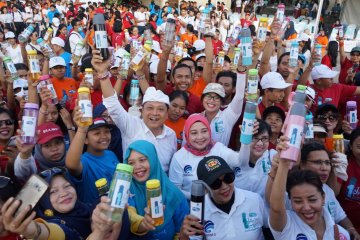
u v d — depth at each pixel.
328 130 4.19
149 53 4.92
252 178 3.22
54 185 2.32
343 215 3.17
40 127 2.96
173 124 4.12
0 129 3.29
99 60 3.22
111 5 19.94
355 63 7.04
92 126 2.99
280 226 2.43
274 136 3.81
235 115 3.89
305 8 21.30
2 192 2.13
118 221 1.75
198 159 3.33
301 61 6.03
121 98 4.75
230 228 2.62
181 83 4.63
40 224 2.05
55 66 5.28
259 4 22.92
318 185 2.44
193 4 19.62
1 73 5.30
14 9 14.02
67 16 14.70
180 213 2.87
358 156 3.49
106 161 3.14
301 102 2.30
